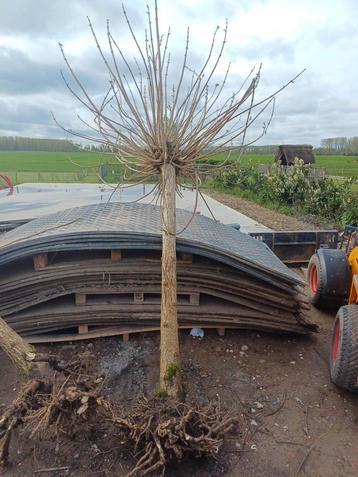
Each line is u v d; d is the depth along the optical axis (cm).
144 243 365
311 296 531
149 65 289
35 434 264
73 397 250
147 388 324
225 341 405
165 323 294
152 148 309
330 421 299
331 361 351
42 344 389
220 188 2106
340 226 1105
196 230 448
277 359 382
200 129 304
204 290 396
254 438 278
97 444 266
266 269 384
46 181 2400
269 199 1580
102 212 480
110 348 384
